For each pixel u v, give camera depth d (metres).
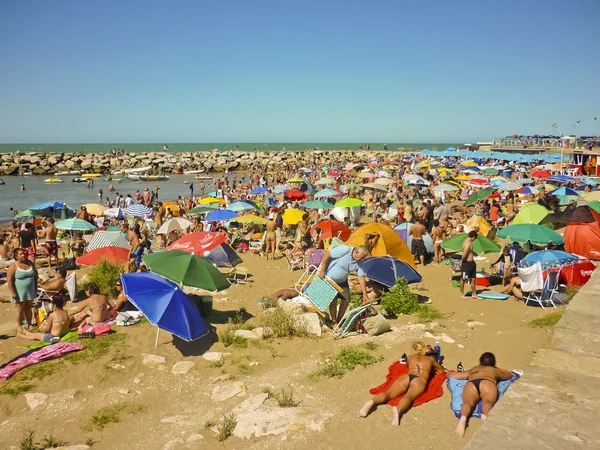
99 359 7.86
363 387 6.34
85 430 5.93
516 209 19.92
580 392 3.40
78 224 16.52
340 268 8.61
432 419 5.28
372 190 31.30
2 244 16.22
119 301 9.98
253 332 8.88
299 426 5.42
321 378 6.84
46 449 5.52
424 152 47.72
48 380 7.19
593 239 10.94
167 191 47.16
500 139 64.75
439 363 6.36
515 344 7.27
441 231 14.41
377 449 4.90
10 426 6.05
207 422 5.90
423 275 12.88
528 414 3.10
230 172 73.44
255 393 6.59
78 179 55.00
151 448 5.48
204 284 9.24
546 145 59.47
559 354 4.12
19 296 8.98
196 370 7.49
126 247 13.48
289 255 15.62
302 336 8.66
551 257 9.44
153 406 6.50
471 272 10.31
